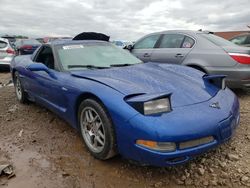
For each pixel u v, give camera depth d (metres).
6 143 3.66
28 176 2.85
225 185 2.63
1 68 10.94
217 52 5.47
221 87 3.43
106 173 2.87
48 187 2.66
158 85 3.08
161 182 2.70
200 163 3.00
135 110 2.61
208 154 3.17
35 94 4.60
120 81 3.10
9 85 7.54
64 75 3.65
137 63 4.15
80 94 3.18
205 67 5.55
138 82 3.12
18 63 5.31
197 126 2.56
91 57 4.05
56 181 2.75
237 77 5.27
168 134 2.45
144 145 2.52
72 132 3.92
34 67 3.81
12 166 3.04
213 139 2.69
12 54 10.97
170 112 2.63
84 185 2.68
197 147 2.58
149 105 2.57
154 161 2.52
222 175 2.77
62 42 4.39
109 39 5.32
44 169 2.97
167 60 6.22
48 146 3.51
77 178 2.79
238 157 3.09
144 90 2.89
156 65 4.01
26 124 4.31
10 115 4.77
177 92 2.98
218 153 3.20
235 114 3.04
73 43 4.36
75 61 3.93
